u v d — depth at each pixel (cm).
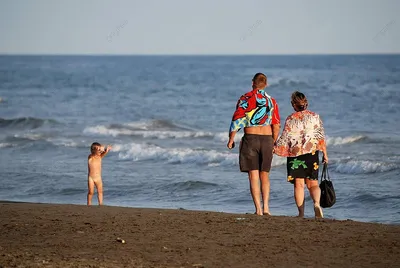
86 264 2053
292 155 2980
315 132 2972
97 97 18525
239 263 2108
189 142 9081
